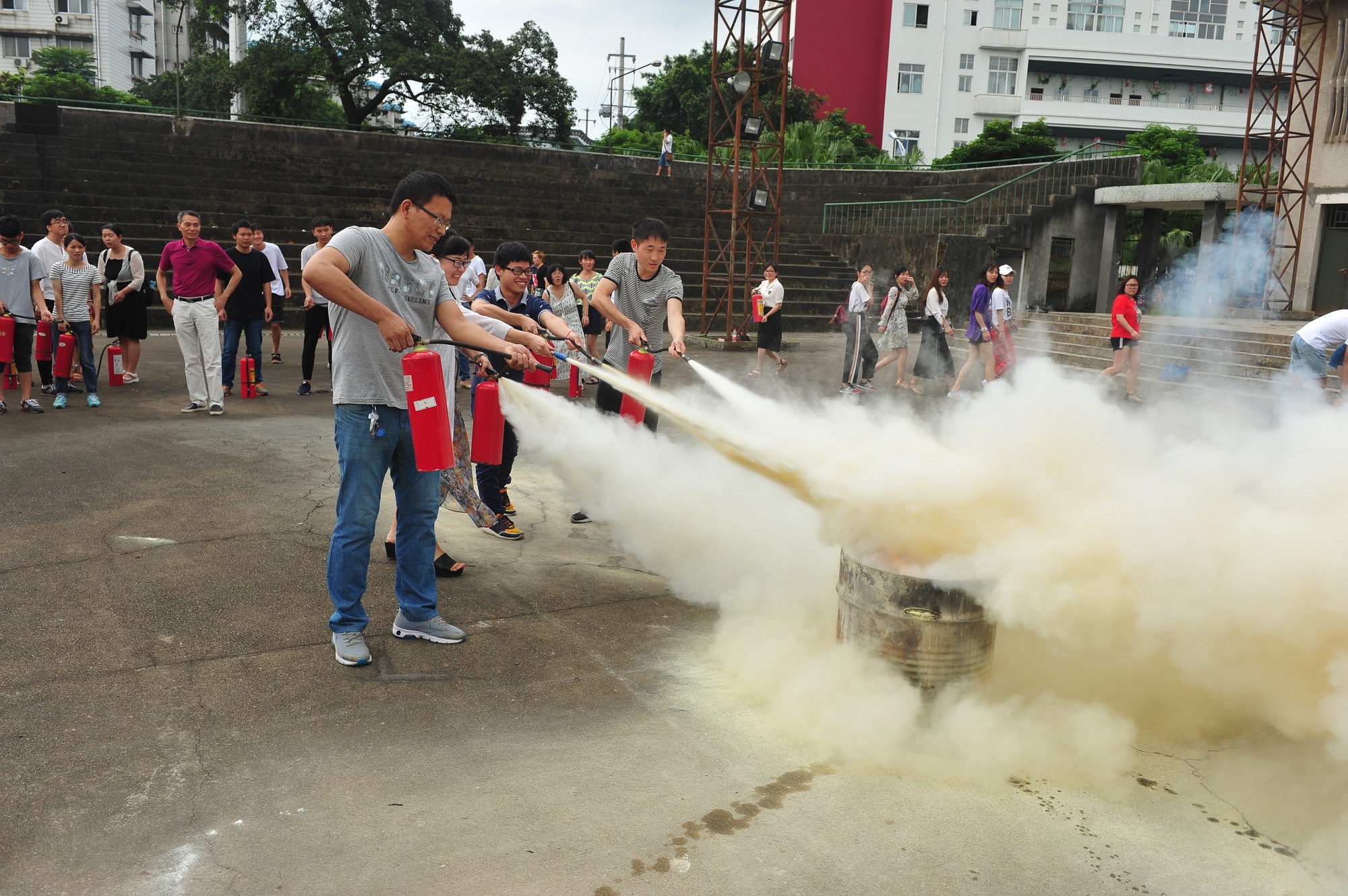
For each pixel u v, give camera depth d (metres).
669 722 3.24
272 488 6.05
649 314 5.63
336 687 3.41
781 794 2.81
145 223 19.66
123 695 3.28
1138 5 50.22
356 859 2.44
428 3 30.52
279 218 21.03
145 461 6.62
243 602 4.16
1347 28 17.83
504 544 5.25
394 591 4.34
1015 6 49.59
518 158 25.69
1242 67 50.41
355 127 30.38
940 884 2.42
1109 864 2.52
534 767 2.92
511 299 5.64
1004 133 34.94
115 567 4.52
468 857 2.46
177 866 2.39
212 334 8.38
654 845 2.54
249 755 2.93
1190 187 20.08
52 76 40.12
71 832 2.51
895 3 48.50
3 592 4.14
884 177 27.78
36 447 6.88
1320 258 18.41
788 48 17.36
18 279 7.87
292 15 29.73
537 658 3.74
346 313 3.54
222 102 30.11
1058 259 22.80
